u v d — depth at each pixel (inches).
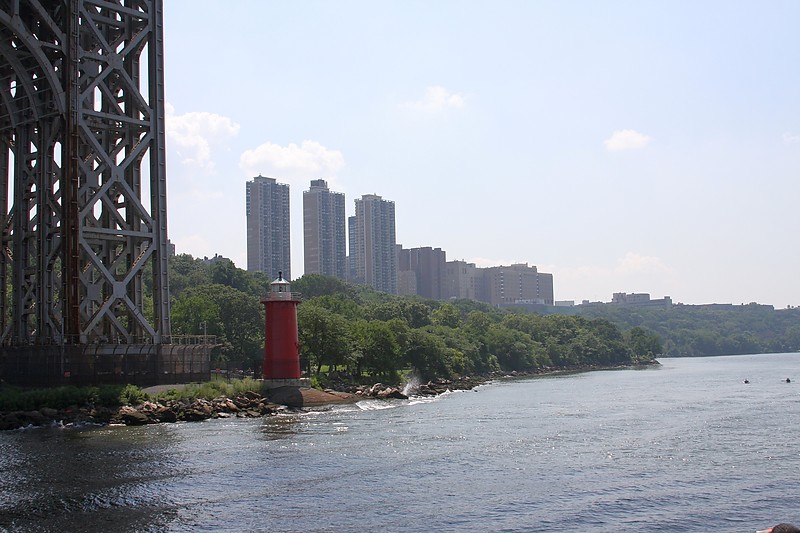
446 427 2815.0
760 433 2637.8
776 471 1935.3
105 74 3666.3
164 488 1710.1
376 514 1501.0
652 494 1676.9
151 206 3806.6
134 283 3764.8
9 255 4079.7
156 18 3865.7
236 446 2310.5
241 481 1788.9
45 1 3629.4
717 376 7007.9
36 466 1958.7
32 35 3430.1
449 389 5329.7
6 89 3718.0
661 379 6673.2
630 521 1464.1
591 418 3157.0
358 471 1916.8
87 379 3390.7
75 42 3555.6
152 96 3831.2
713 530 1409.9
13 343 3676.2
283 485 1747.0
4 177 3892.7
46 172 3597.4
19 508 1537.9
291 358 3774.6
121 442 2386.8
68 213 3442.4
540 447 2315.5
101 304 3678.6
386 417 3213.6
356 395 4180.6
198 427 2812.5
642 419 3107.8
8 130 3890.3
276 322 3784.5
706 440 2471.7
